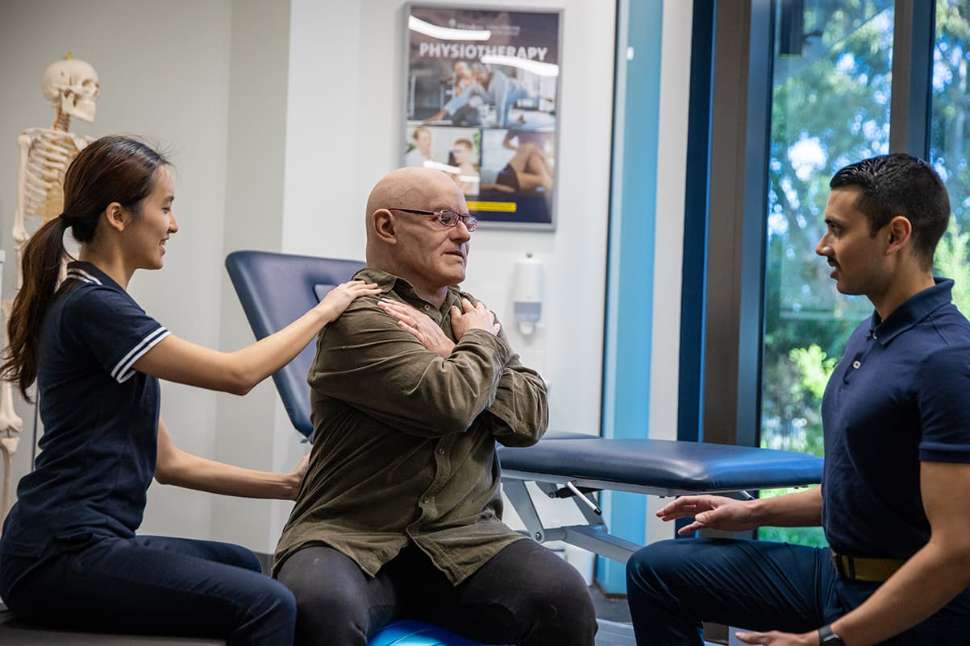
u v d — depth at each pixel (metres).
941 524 1.55
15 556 1.70
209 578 1.65
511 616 1.76
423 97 4.19
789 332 3.43
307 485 1.92
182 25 4.22
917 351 1.64
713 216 3.54
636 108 3.91
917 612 1.54
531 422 1.91
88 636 1.65
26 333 1.81
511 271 4.20
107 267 1.83
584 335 4.21
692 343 3.71
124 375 1.73
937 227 1.72
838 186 1.76
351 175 4.16
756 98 3.51
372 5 4.20
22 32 4.27
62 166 3.71
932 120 2.75
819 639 1.56
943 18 2.72
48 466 1.74
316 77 4.11
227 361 1.76
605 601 3.85
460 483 1.86
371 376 1.78
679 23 3.74
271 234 4.09
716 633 3.20
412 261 1.92
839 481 1.76
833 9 3.22
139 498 1.79
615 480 2.30
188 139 4.21
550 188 4.20
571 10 4.21
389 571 1.85
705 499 2.11
